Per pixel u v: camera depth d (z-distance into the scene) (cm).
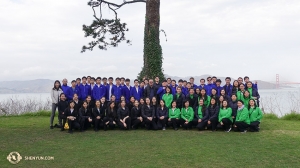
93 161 672
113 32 1678
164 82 1198
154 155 718
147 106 1123
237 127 1049
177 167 626
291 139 892
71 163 659
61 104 1112
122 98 1115
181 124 1127
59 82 1148
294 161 666
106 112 1112
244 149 773
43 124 1266
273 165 639
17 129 1116
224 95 1107
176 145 822
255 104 1060
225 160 675
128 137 945
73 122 1058
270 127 1155
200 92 1130
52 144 843
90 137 948
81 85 1174
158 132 1045
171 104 1139
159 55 1507
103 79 1209
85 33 1641
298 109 1480
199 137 940
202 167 626
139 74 1527
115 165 641
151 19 1511
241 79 1154
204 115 1094
